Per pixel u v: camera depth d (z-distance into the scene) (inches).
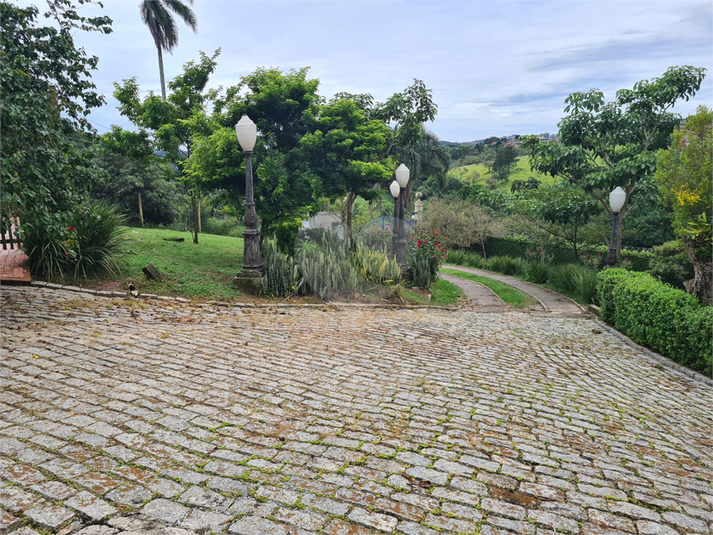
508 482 107.6
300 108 443.5
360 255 371.2
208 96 518.0
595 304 472.1
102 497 87.4
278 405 143.9
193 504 87.7
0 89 230.5
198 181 423.2
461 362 221.3
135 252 411.5
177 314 275.6
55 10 292.4
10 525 77.2
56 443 106.9
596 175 522.0
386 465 110.8
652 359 269.6
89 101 312.5
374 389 168.1
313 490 96.8
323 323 288.4
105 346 190.9
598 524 92.9
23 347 178.7
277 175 397.7
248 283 356.2
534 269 666.2
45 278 310.8
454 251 1008.2
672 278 538.0
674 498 107.7
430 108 547.5
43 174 255.9
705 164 364.2
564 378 210.7
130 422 121.5
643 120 535.8
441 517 90.8
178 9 999.0
